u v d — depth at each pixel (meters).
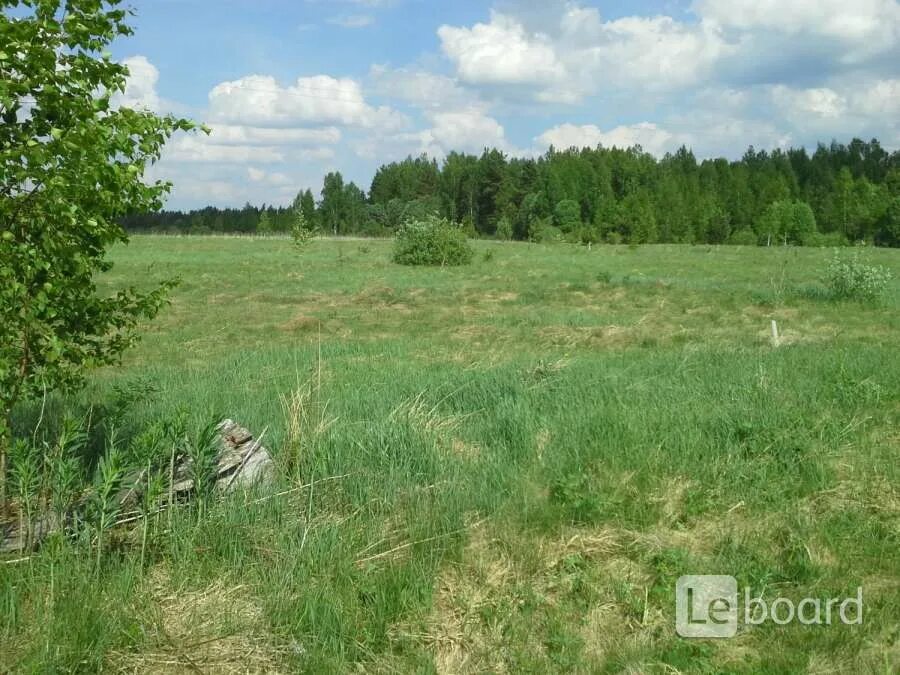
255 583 4.58
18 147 4.81
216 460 5.62
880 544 5.18
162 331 17.38
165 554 4.82
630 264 39.69
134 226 86.19
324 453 6.16
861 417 7.61
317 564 4.75
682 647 4.18
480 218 103.75
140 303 5.75
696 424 7.24
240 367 12.02
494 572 4.87
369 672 4.02
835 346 12.95
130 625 4.05
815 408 7.79
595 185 95.94
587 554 5.10
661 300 22.47
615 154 109.50
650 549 5.12
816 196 91.12
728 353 11.81
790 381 9.05
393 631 4.30
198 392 9.37
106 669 3.85
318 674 3.90
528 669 4.01
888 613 4.43
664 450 6.64
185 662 3.90
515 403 8.10
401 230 39.50
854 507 5.75
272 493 5.59
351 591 4.49
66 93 5.02
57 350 4.92
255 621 4.21
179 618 4.21
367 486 5.85
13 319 4.85
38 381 5.26
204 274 31.77
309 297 23.77
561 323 17.92
